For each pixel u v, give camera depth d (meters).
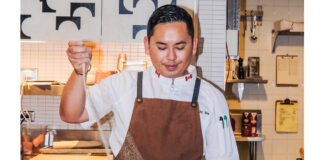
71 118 2.19
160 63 2.10
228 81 4.13
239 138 4.05
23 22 2.21
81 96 2.18
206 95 2.13
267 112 4.54
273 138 4.55
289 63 4.49
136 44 2.44
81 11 2.21
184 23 2.09
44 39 2.21
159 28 2.09
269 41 4.49
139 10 2.21
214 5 2.39
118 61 2.39
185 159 2.10
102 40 2.22
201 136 2.10
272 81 4.52
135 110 2.11
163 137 2.09
